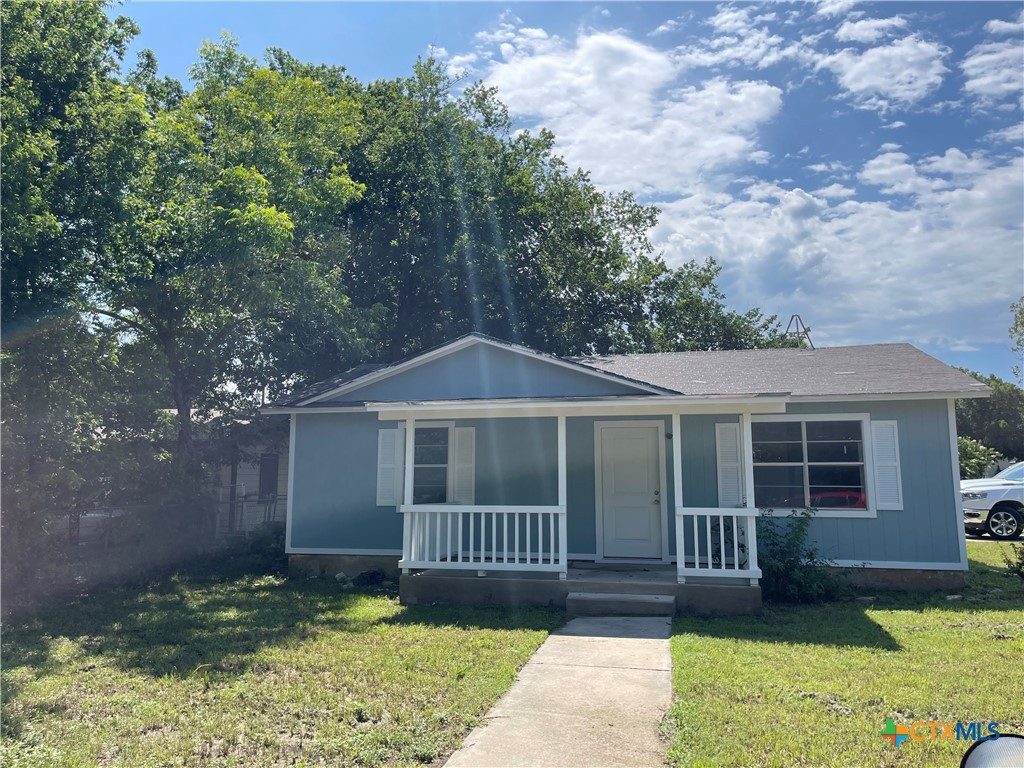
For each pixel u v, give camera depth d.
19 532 12.01
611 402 10.70
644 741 5.43
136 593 12.28
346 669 7.30
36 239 11.92
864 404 12.37
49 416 12.77
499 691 6.57
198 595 12.09
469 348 13.80
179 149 16.17
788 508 12.47
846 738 5.36
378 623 9.62
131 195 14.70
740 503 12.62
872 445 12.27
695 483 12.88
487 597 10.79
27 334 12.91
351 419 14.68
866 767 4.86
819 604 10.69
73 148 13.71
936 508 11.95
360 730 5.69
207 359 17.12
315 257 19.31
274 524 18.39
